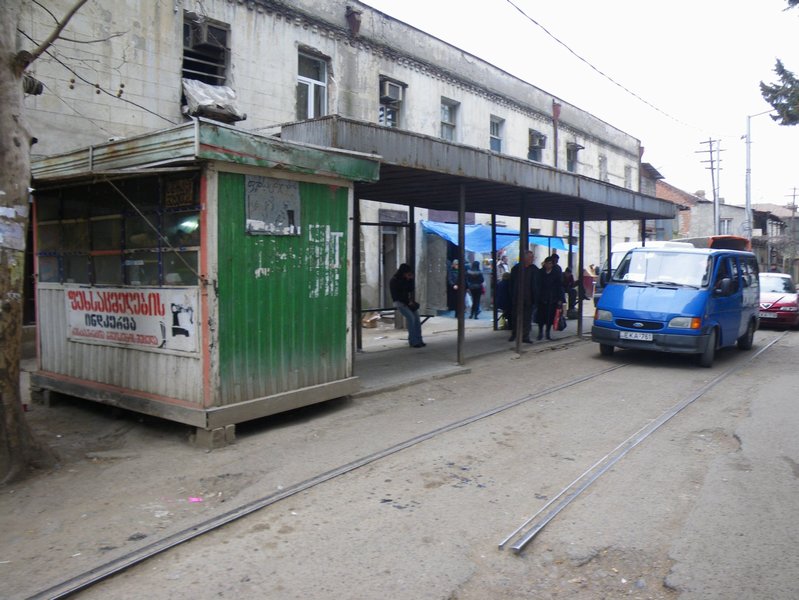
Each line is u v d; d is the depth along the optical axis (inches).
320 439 251.1
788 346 550.0
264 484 202.8
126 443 246.7
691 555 156.5
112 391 269.6
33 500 190.9
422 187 411.5
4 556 155.6
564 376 387.2
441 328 644.1
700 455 234.5
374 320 645.3
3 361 204.5
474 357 447.2
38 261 308.8
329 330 289.7
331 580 144.3
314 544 161.9
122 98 424.8
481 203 525.7
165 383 251.3
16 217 204.8
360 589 140.6
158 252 250.7
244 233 246.1
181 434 254.4
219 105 484.1
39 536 166.7
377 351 462.3
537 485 203.2
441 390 343.6
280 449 238.1
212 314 235.1
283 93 553.9
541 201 514.0
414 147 324.8
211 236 233.0
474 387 352.8
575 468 219.1
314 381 282.2
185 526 172.2
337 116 283.1
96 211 276.1
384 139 307.4
